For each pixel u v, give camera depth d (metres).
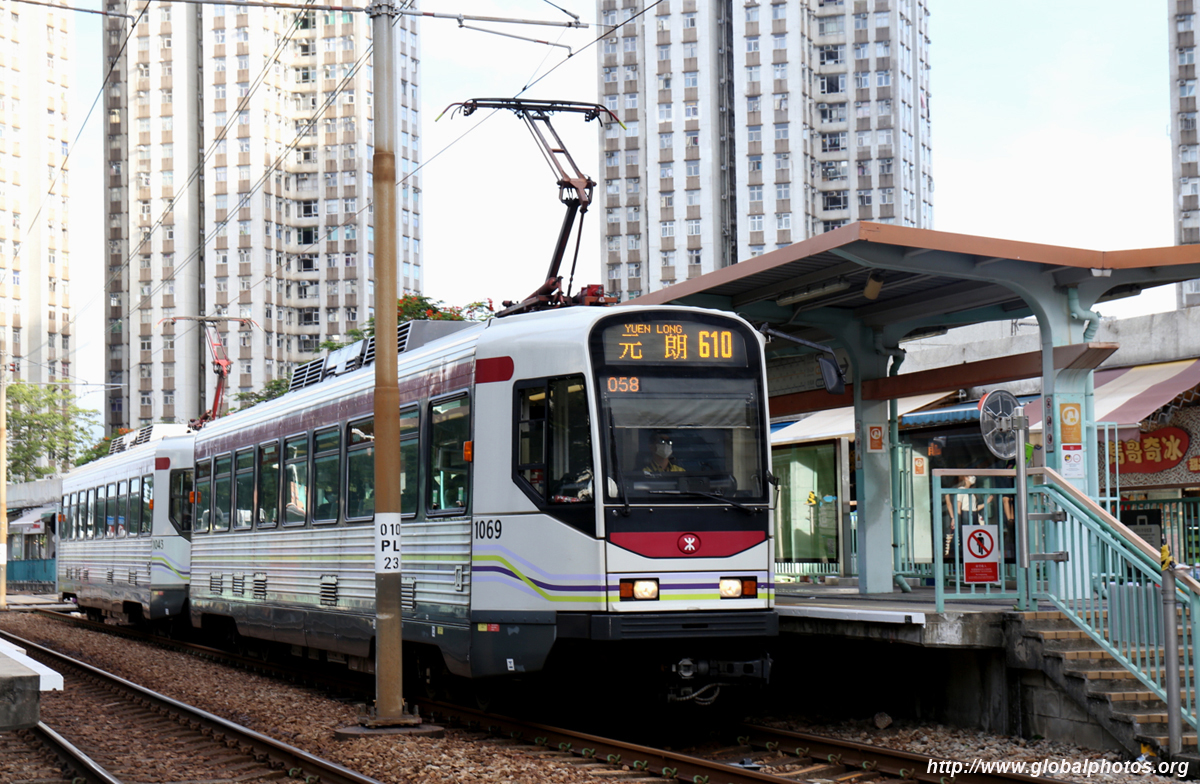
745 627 10.67
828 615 11.67
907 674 12.08
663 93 103.00
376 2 11.88
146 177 104.06
